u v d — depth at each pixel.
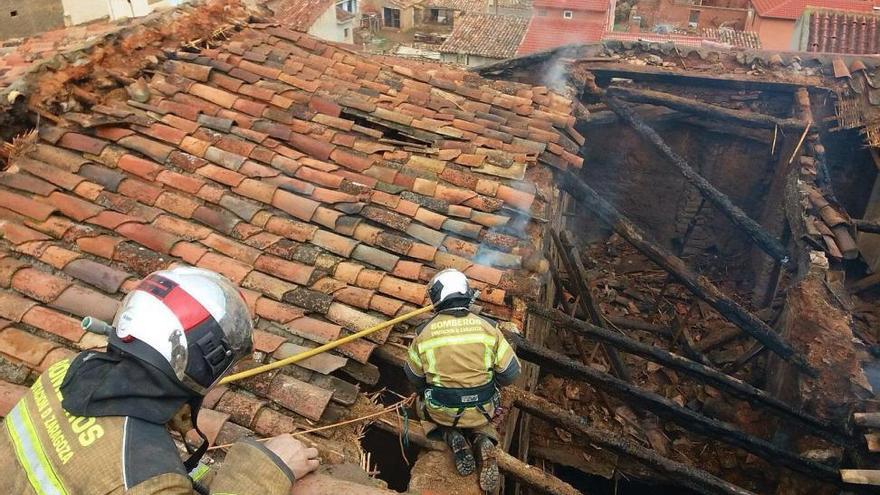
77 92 5.36
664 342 9.91
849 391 5.90
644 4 32.84
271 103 6.13
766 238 8.02
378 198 5.28
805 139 8.82
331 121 6.10
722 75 9.70
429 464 3.51
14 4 13.24
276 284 4.34
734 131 10.13
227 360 1.83
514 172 5.75
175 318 1.72
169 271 1.88
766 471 7.60
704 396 8.77
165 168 5.12
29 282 3.97
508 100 7.16
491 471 3.37
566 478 8.31
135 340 1.68
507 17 30.61
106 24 7.48
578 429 4.55
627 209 11.69
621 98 9.72
